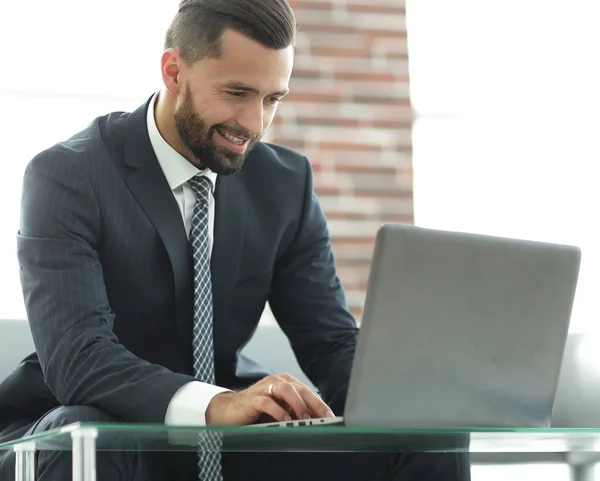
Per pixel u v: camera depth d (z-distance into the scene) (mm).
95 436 1897
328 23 5844
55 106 5504
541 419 2266
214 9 2723
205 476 2721
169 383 2314
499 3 6168
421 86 6098
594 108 6133
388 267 2059
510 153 6113
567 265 2252
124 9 5637
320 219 3180
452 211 6055
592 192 6082
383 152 5848
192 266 2844
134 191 2824
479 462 3584
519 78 6164
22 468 2240
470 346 2152
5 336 3250
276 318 3168
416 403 2105
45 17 5535
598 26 6172
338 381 2951
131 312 2811
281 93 2777
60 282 2605
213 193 2955
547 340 2250
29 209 2736
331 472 2809
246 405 2176
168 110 2881
